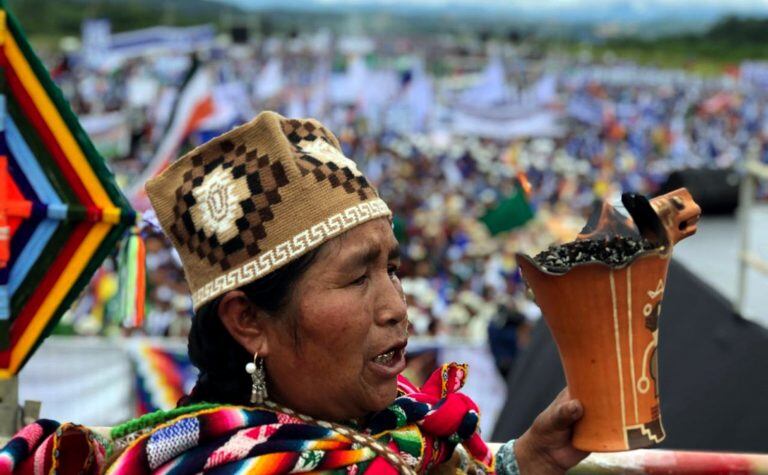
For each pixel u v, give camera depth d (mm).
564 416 1453
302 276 1399
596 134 29859
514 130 22812
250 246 1400
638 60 90188
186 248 1475
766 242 6188
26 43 1946
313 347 1418
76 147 1994
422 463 1595
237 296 1421
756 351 4082
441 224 16219
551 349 5070
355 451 1431
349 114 25766
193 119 16141
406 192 20062
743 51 97875
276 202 1394
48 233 2004
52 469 1499
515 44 55125
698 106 41094
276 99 24984
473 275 13336
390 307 1444
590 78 46406
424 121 25781
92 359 7230
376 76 25891
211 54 35469
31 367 7117
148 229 2100
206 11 160500
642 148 30656
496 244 14297
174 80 34500
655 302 1395
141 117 23703
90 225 2014
